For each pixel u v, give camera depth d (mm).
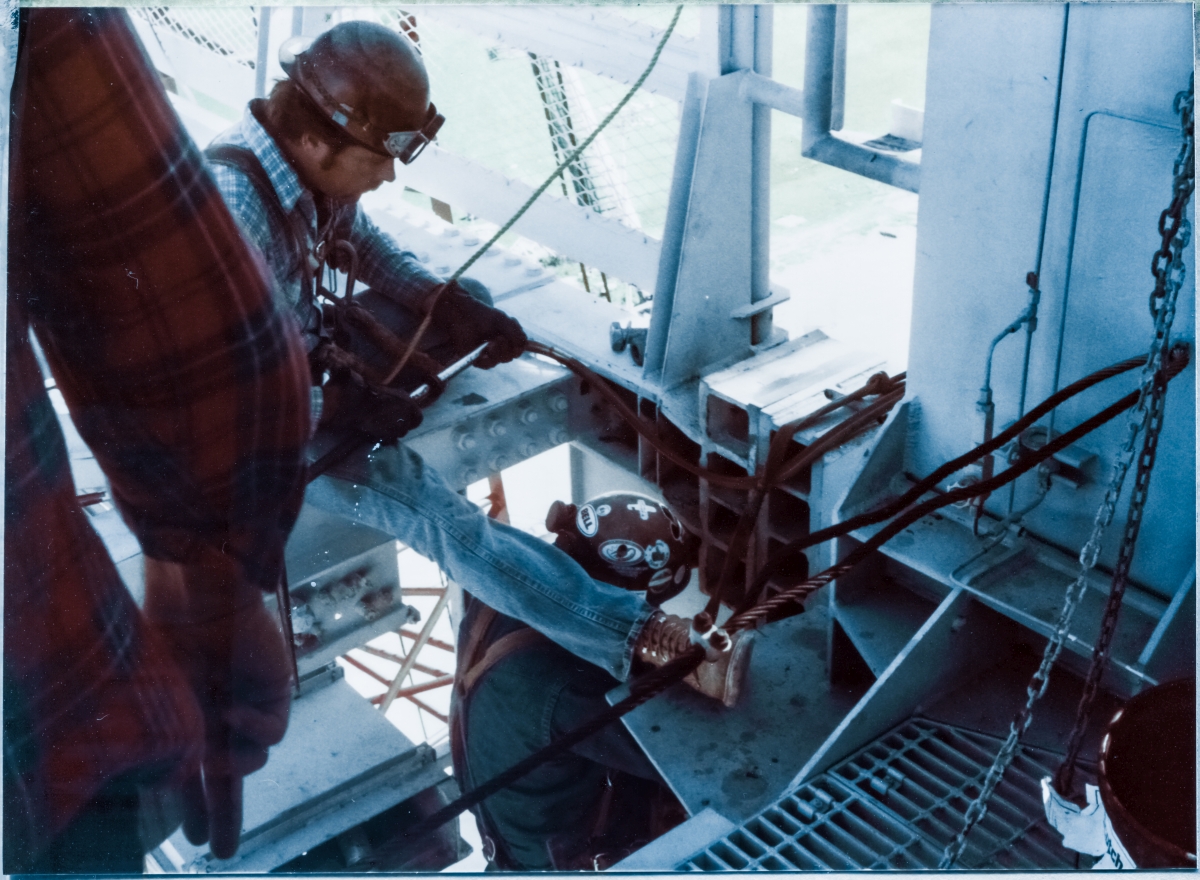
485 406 3373
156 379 2068
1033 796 2359
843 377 3131
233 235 2043
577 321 3736
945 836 2301
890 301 3850
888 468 2777
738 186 3170
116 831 2121
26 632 1878
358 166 2561
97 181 1788
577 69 3607
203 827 2613
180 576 2396
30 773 1897
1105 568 2486
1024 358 2410
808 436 2887
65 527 1900
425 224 4352
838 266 4188
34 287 1857
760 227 3301
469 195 4129
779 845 2318
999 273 2395
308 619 3357
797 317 3797
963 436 2635
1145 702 1749
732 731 2803
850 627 2766
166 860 3010
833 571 2219
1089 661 2555
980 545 2590
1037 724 2516
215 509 2314
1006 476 2203
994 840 2271
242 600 2453
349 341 2984
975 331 2504
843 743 2498
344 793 3193
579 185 3811
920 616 2783
